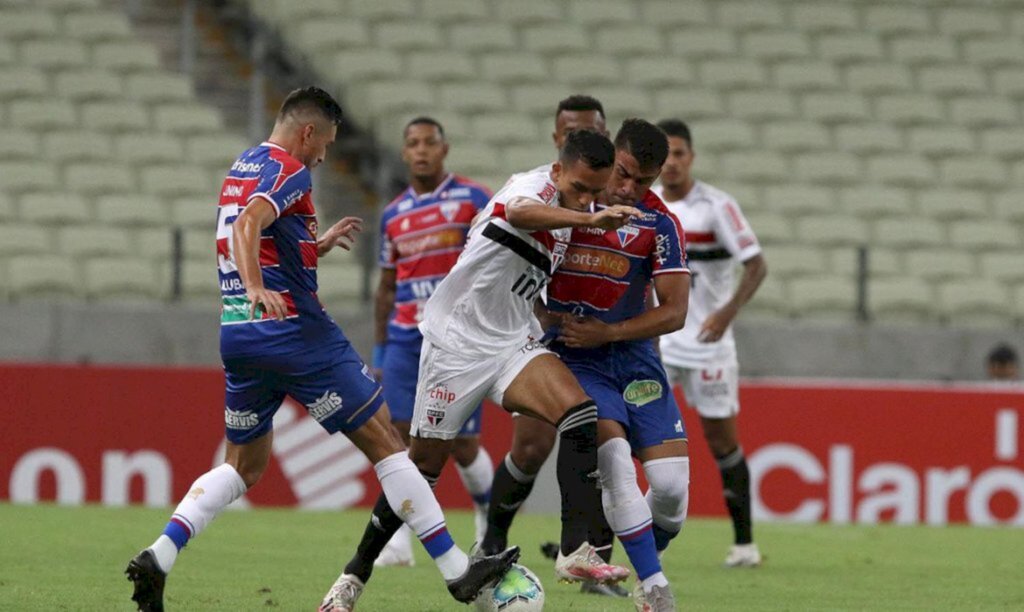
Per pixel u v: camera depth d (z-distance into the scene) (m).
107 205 50.38
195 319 44.44
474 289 19.56
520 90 58.06
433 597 22.61
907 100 60.81
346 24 59.66
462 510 40.03
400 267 29.45
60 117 53.91
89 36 57.84
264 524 34.78
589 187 19.17
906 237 53.38
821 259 51.34
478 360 19.62
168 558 18.20
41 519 34.16
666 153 20.39
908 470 40.34
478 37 60.31
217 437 39.66
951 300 50.78
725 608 22.27
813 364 46.00
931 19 64.81
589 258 20.78
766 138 57.94
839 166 56.75
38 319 43.81
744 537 28.94
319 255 20.77
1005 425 40.53
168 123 54.97
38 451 39.12
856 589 25.28
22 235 48.53
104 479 39.25
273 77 59.50
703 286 29.31
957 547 33.41
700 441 40.28
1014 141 59.59
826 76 61.31
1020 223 56.06
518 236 19.20
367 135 56.75
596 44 61.38
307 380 18.78
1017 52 63.94
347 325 44.19
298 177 18.34
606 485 19.86
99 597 21.38
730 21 63.44
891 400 40.41
